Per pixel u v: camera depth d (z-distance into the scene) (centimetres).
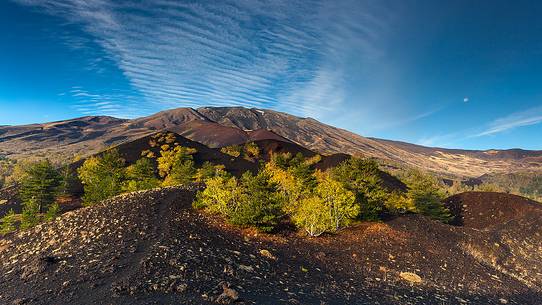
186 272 1742
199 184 4831
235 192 3434
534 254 3981
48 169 5456
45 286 1591
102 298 1383
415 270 2905
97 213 3062
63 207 5372
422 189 6475
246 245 2695
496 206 6719
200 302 1400
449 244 3816
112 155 7088
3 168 18588
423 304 2161
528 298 2809
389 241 3459
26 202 5328
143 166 6662
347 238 3409
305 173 5066
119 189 5275
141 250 2103
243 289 1684
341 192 3694
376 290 2295
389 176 9125
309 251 2889
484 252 3822
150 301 1354
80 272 1730
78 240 2412
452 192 15438
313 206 3334
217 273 1853
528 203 6544
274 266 2331
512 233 4488
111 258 1927
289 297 1739
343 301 1900
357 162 4919
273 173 4625
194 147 10694
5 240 2873
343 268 2661
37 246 2475
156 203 3422
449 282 2786
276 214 3516
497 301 2561
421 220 4347
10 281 1750
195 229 2742
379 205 4394
